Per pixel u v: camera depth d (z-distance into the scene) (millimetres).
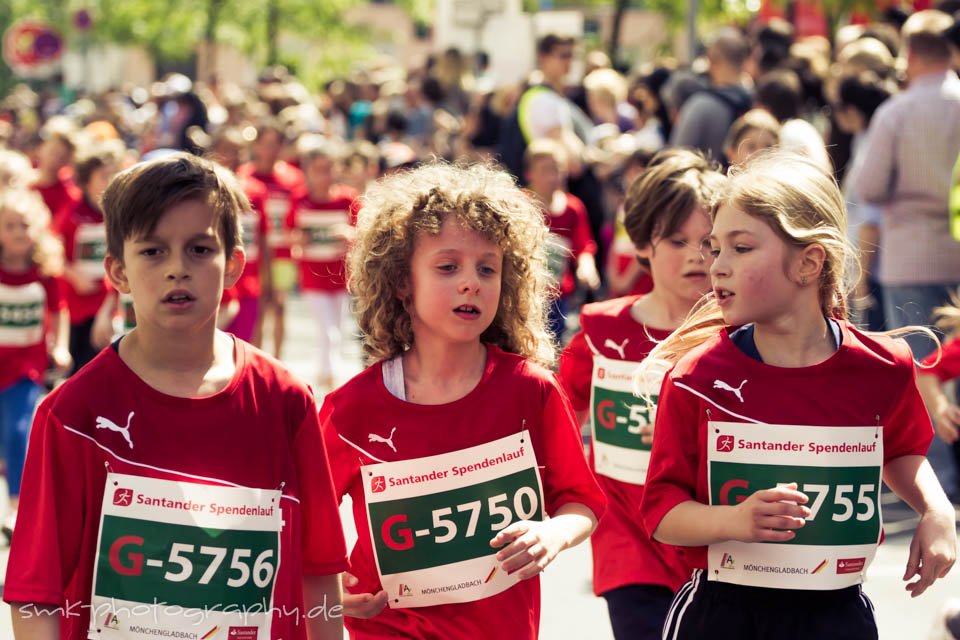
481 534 5164
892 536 10133
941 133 11477
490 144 20891
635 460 6516
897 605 8703
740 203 4812
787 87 13453
